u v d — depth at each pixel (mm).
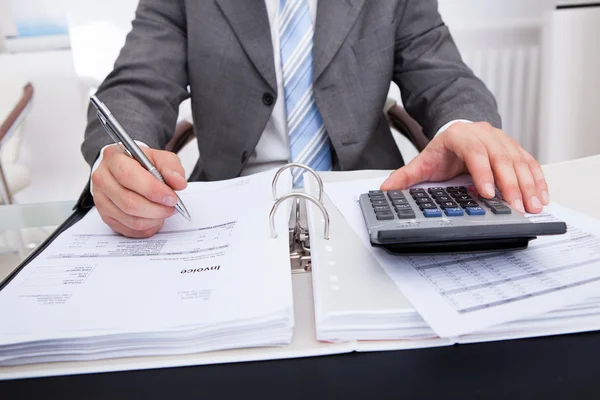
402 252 335
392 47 768
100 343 279
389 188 452
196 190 508
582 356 267
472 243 331
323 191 481
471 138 455
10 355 277
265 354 276
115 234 419
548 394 239
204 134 776
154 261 361
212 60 732
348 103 737
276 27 739
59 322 285
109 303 305
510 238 325
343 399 241
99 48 1576
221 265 343
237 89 733
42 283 334
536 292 291
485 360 267
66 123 1645
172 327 275
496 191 407
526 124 1660
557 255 338
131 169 405
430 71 771
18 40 1551
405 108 838
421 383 250
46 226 572
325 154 755
